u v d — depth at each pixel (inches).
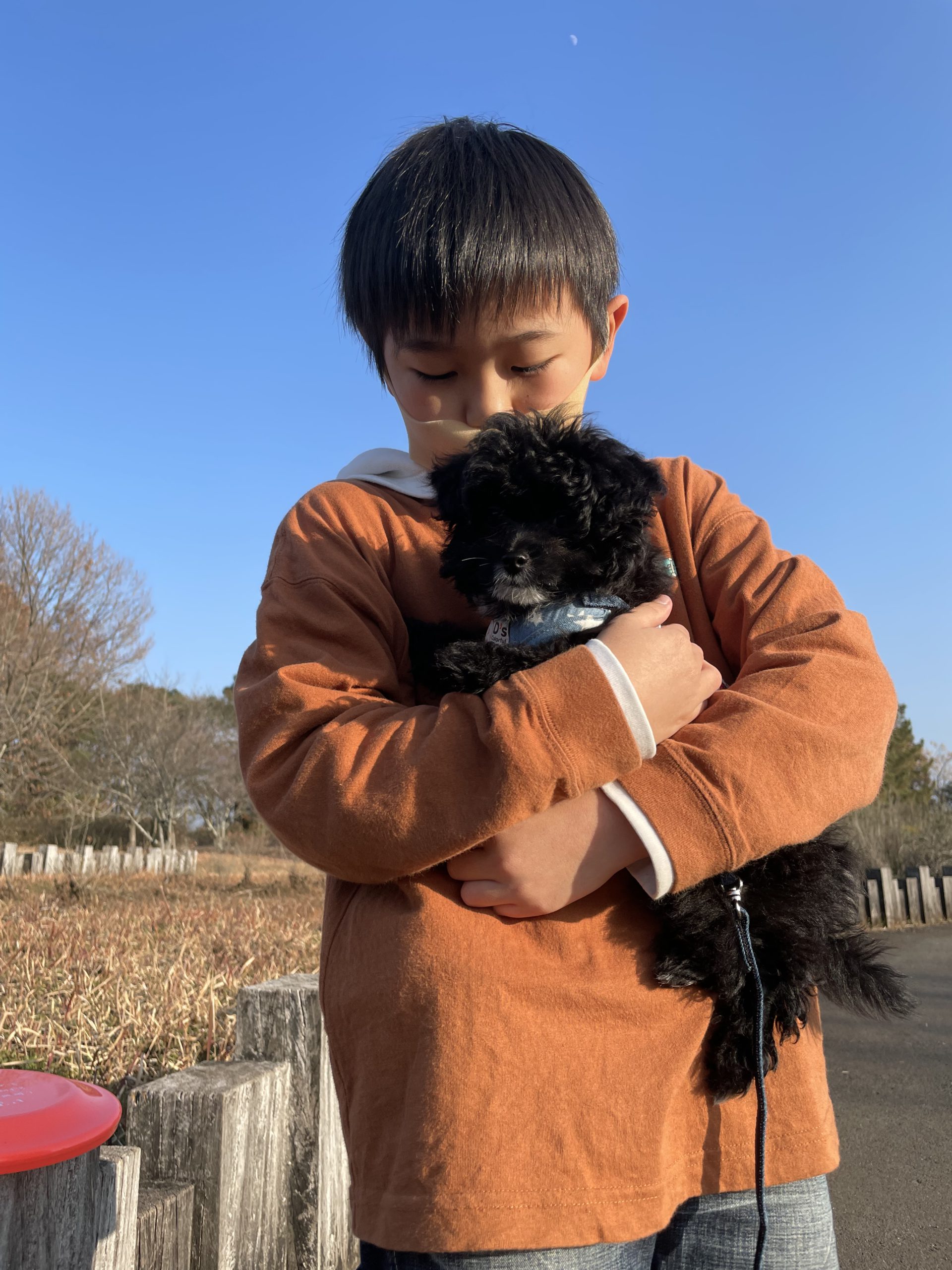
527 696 52.3
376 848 51.4
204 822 1242.6
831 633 61.9
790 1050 61.4
